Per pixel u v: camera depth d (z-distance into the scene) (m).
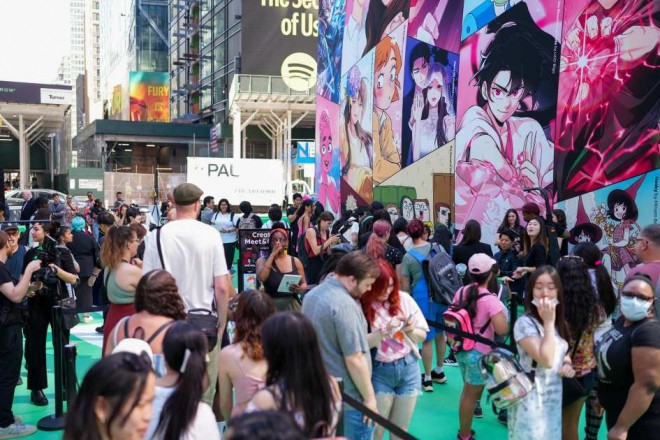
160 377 3.06
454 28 12.08
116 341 3.60
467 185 11.56
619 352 3.65
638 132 7.72
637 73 7.73
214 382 4.67
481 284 5.00
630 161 7.83
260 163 25.52
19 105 48.34
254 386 3.20
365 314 4.04
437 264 6.41
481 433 5.55
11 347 5.37
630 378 3.65
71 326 5.95
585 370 4.09
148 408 2.26
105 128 46.66
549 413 3.68
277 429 1.60
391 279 4.05
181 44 57.53
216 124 45.31
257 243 10.15
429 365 6.70
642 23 7.66
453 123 12.09
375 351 4.07
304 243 9.92
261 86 34.62
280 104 35.12
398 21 14.62
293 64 41.19
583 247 4.88
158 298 3.62
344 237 9.76
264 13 40.81
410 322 4.11
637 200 7.72
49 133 57.12
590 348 4.10
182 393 2.68
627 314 3.64
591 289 4.09
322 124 21.50
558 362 3.72
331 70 20.39
